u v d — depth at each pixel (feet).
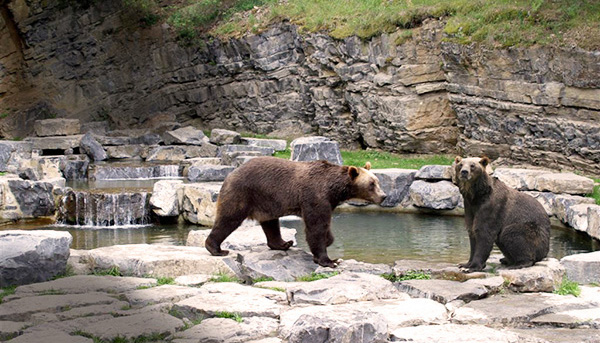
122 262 27.50
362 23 68.18
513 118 56.08
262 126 82.02
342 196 27.32
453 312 22.31
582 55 49.96
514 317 21.67
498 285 25.02
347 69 70.18
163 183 50.11
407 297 24.31
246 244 30.94
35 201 50.85
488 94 57.82
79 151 75.56
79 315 21.48
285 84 80.12
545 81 53.11
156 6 94.32
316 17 75.51
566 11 53.83
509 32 55.88
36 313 21.49
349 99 71.26
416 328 20.47
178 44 88.94
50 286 24.70
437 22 63.10
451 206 48.96
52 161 67.00
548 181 44.83
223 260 27.61
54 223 50.31
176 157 73.36
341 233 42.37
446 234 41.73
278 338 19.77
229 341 19.49
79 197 49.75
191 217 48.88
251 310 21.97
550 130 53.01
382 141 68.69
